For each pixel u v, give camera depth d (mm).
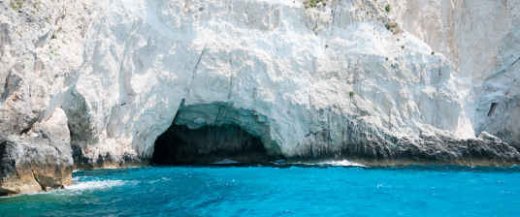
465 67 42938
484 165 34969
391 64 37656
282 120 35531
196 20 35406
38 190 20891
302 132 36000
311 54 37281
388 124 36219
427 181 26422
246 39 36125
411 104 37062
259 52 35844
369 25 39000
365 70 37281
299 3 38938
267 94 35156
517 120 42312
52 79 25594
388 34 39094
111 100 30672
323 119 35875
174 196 20734
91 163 29531
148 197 20297
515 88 42375
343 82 36969
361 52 37531
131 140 31953
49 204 18172
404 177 27906
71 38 28062
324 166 33719
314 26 38594
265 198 20750
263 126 36062
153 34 33531
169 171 29859
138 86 32281
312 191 22641
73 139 29000
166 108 33500
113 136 31312
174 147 39125
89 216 16375
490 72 42688
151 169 30891
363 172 30234
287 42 37000
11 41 22516
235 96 34750
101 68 30141
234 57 35156
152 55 33438
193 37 34938
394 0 42625
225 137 38500
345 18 38906
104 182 24266
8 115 20672
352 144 35688
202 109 35281
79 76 28406
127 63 32062
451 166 34344
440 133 36156
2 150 20188
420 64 38125
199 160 38188
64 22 28016
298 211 18359
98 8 30547
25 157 20484
